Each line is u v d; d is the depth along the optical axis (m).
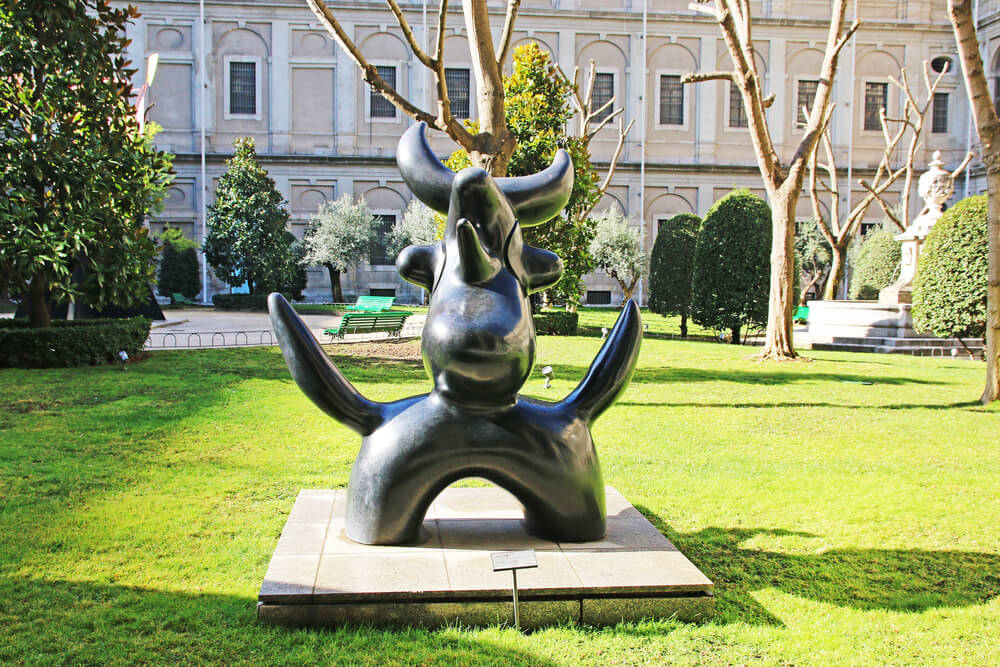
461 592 2.77
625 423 6.71
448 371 2.99
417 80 32.44
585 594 2.82
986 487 4.79
